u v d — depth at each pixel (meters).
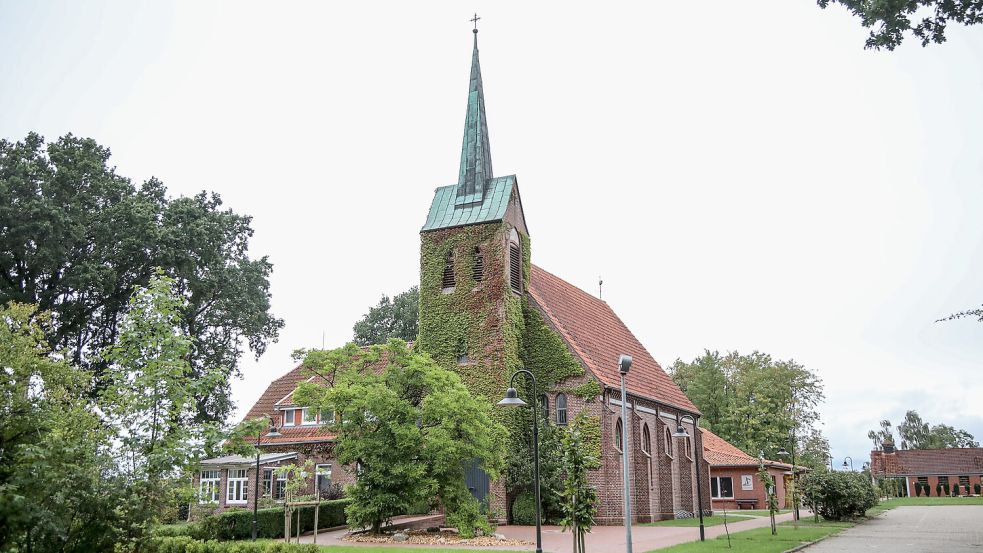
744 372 87.56
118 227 46.66
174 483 18.45
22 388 17.61
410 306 80.00
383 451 32.81
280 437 48.22
